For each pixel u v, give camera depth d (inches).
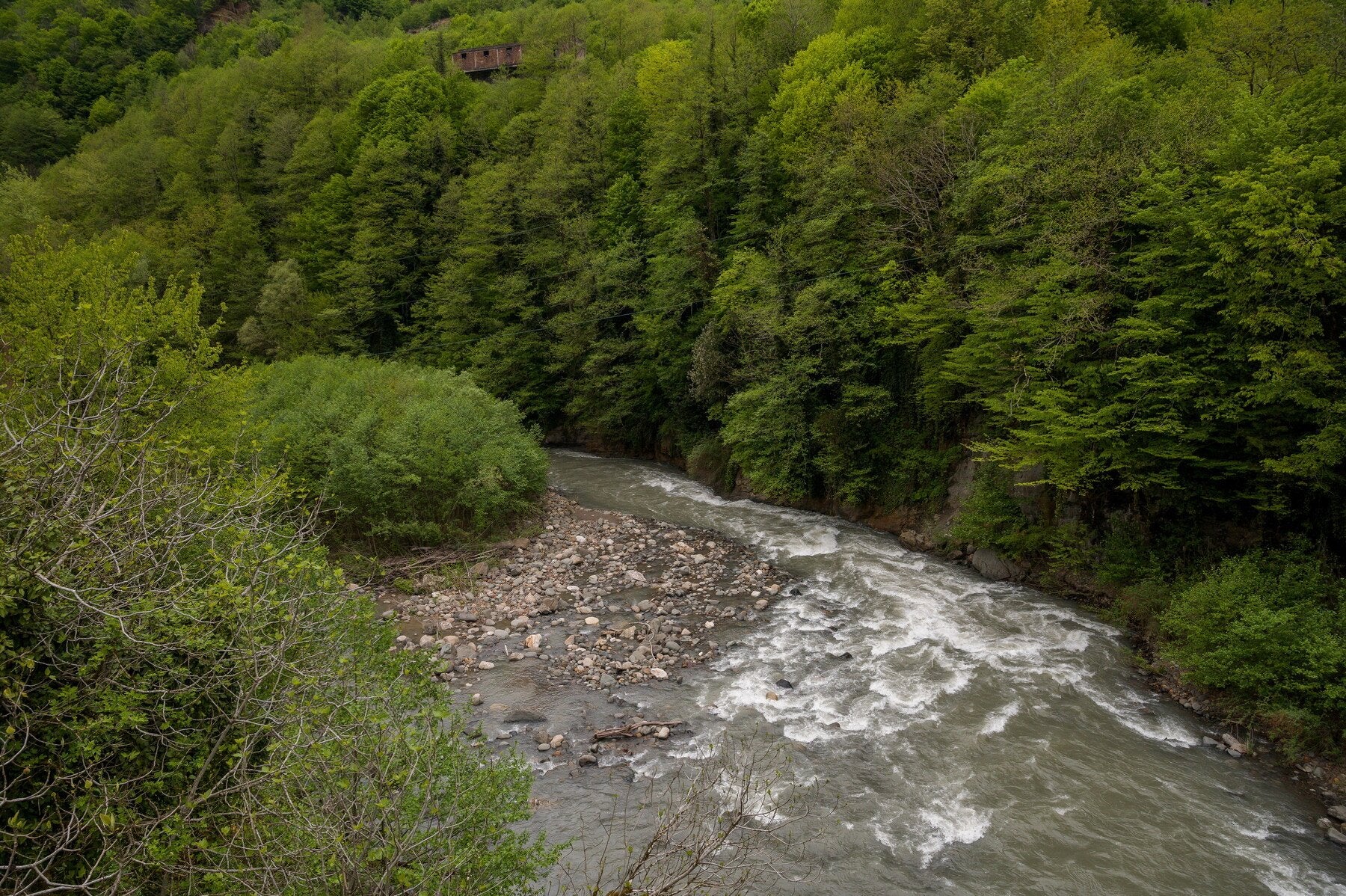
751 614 703.7
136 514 254.8
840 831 419.2
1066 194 745.6
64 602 221.1
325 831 207.3
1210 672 547.5
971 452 877.8
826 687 574.6
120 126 3029.0
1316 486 564.4
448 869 227.0
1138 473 669.3
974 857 402.6
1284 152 568.7
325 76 2763.3
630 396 1396.4
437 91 2335.1
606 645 644.7
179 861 224.5
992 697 559.5
